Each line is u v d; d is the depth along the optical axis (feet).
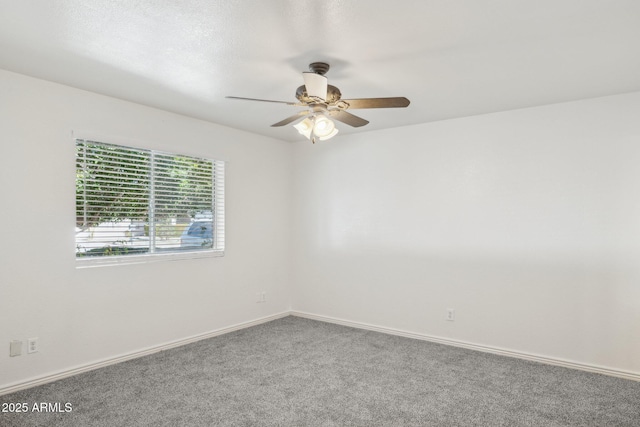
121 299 10.70
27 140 8.98
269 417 7.80
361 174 14.49
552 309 10.85
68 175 9.66
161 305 11.68
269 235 15.42
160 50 7.55
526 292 11.24
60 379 9.43
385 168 13.92
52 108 9.36
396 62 8.04
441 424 7.60
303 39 7.03
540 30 6.67
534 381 9.63
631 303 9.86
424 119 12.60
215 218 13.52
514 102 10.78
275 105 11.10
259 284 14.97
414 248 13.25
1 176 8.61
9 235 8.71
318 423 7.59
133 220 11.12
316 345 12.31
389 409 8.16
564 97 10.33
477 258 12.05
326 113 8.65
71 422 7.53
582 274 10.46
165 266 11.78
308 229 15.93
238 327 14.06
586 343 10.39
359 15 6.17
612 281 10.08
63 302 9.55
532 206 11.19
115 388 9.03
